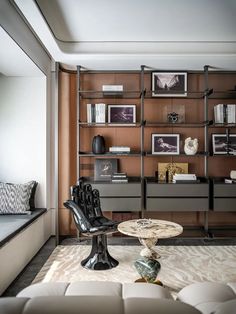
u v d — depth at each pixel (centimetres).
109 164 375
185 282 237
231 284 144
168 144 378
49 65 360
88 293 132
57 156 360
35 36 296
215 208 343
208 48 329
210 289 137
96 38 314
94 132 379
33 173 353
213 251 315
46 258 296
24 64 304
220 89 379
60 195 374
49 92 363
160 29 292
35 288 140
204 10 251
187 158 380
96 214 289
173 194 342
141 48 328
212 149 374
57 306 74
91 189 295
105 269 263
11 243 239
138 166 380
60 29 289
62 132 375
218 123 355
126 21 273
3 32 218
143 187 351
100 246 269
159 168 372
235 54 323
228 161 381
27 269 267
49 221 367
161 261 284
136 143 380
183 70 370
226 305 84
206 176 363
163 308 73
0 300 81
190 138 365
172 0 234
